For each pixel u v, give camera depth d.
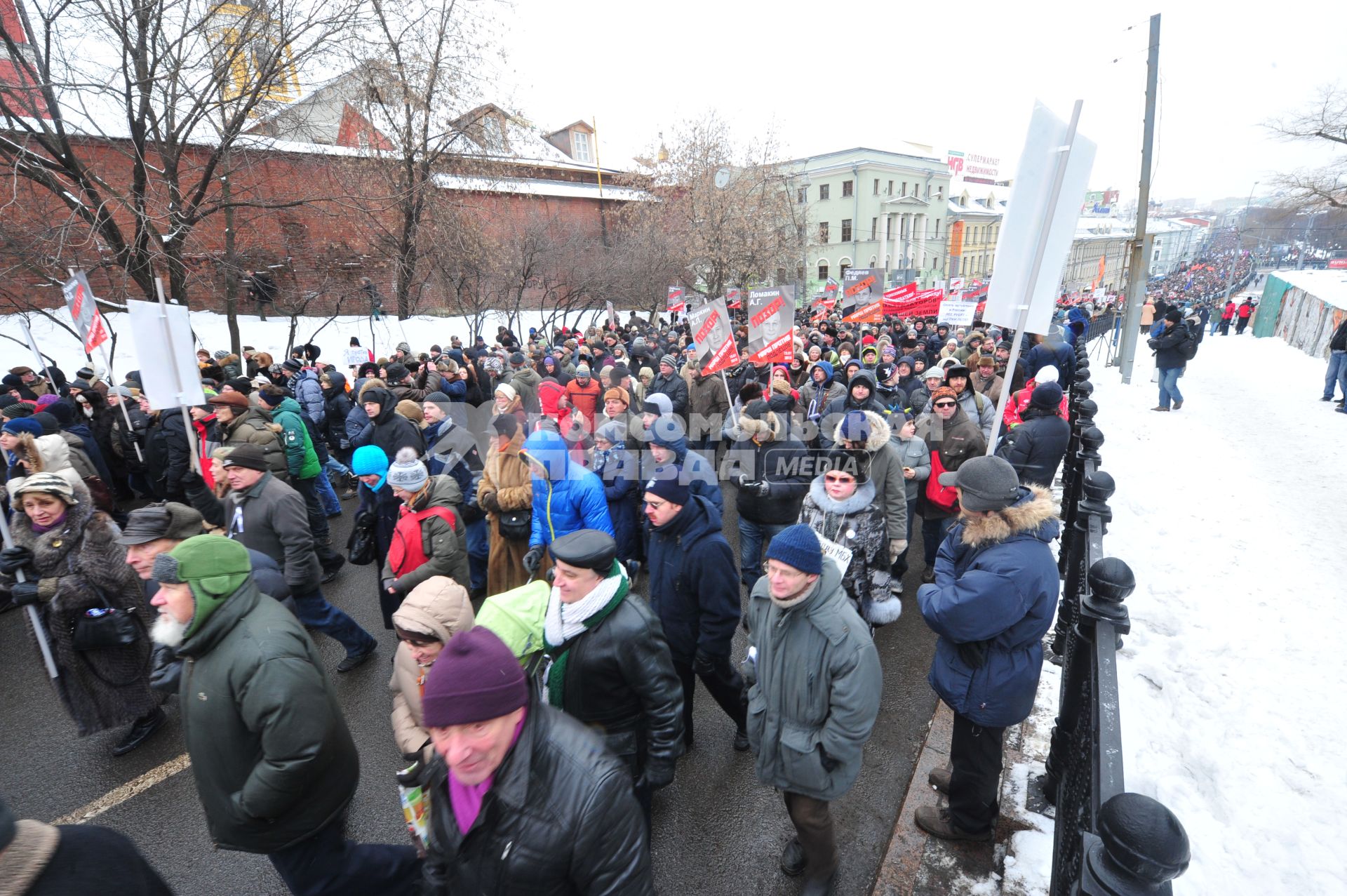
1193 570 5.28
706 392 8.68
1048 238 3.15
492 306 24.75
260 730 2.04
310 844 2.26
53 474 3.38
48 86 10.90
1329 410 10.80
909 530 5.39
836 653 2.32
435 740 1.42
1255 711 3.59
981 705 2.57
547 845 1.42
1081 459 4.79
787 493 4.62
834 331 15.08
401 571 3.75
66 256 11.26
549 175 41.00
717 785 3.45
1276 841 2.79
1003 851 2.87
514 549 4.23
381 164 17.89
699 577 3.16
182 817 3.35
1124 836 1.19
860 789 3.38
